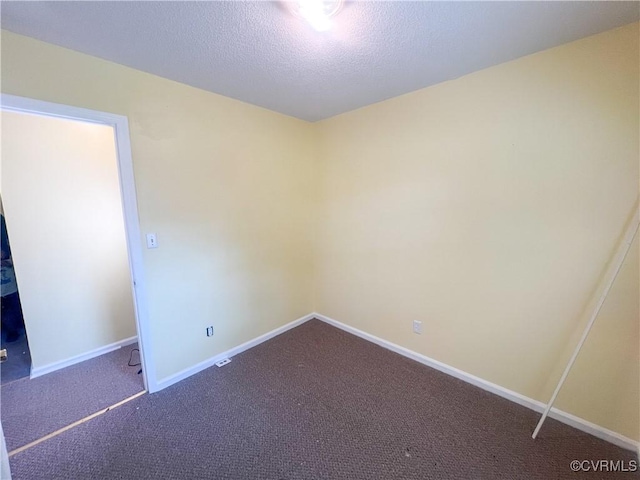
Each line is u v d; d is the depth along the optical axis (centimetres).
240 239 257
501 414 188
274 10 126
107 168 257
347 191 285
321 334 302
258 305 280
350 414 190
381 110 246
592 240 161
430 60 175
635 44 141
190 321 229
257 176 263
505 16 133
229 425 181
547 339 182
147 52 163
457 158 207
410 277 246
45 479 146
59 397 207
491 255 199
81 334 254
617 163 151
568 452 160
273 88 216
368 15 131
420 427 178
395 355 261
